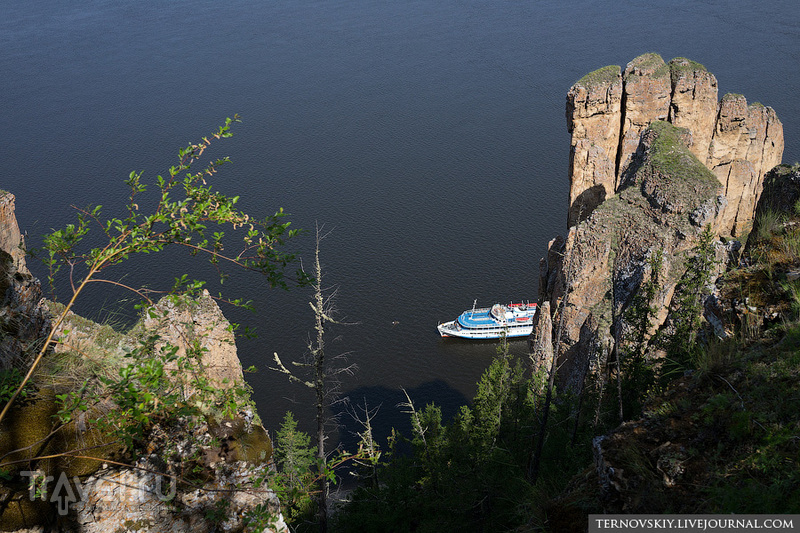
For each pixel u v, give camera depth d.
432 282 119.38
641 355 37.22
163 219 11.55
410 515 42.09
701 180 45.62
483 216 139.62
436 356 104.12
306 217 139.12
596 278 48.00
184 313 18.30
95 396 11.19
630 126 66.50
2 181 144.12
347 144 178.00
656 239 45.31
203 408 11.90
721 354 13.43
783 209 21.70
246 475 11.48
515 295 117.44
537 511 13.69
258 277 111.06
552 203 143.38
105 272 103.56
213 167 12.08
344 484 72.50
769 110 73.25
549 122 183.75
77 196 136.75
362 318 110.38
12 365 11.10
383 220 138.38
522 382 47.59
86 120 187.38
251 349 98.75
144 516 10.69
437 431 48.12
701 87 67.88
